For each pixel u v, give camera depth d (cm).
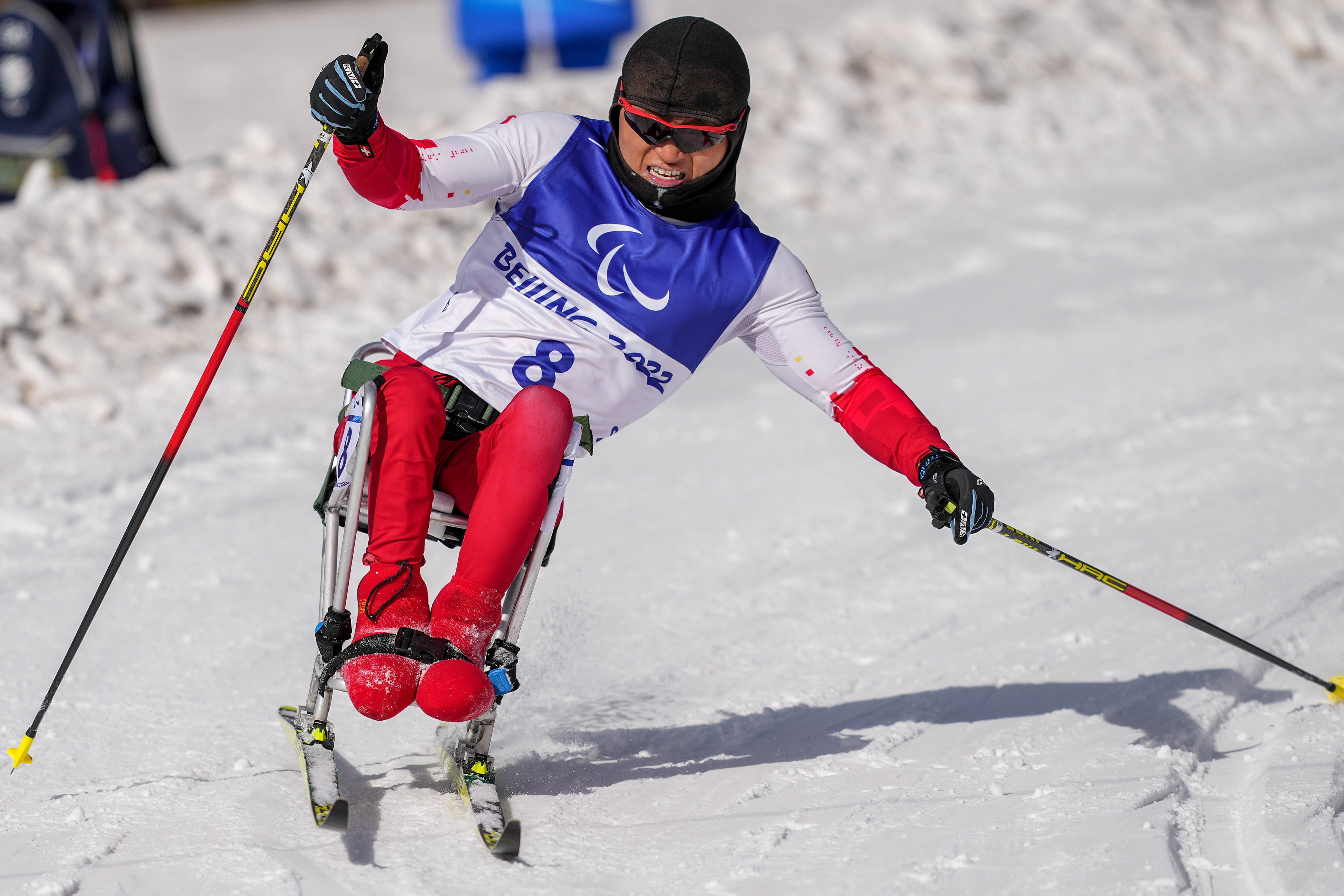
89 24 3014
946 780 1053
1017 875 891
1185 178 3569
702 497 1809
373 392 927
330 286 2677
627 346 999
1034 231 3155
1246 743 1138
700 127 960
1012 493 1789
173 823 959
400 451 929
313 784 935
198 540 1652
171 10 9425
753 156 3591
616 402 1010
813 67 4091
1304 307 2542
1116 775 1045
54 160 3039
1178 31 4709
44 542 1634
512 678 948
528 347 991
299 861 906
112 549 1617
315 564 1595
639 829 973
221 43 7538
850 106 3962
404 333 1037
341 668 911
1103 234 3116
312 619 1434
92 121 3039
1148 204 3331
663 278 1002
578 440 936
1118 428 2016
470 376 984
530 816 987
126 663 1302
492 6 4719
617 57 5109
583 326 993
